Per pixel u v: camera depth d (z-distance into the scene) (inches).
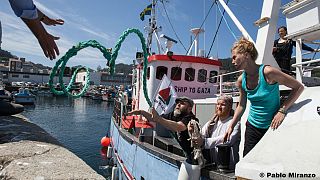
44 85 3297.2
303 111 105.7
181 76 410.6
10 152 122.3
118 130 450.0
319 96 108.7
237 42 118.6
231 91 319.0
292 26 166.7
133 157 319.6
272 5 166.2
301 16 158.7
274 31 168.4
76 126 1299.2
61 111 1900.8
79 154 760.3
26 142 140.3
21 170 101.0
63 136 1048.8
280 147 96.0
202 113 286.2
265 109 117.8
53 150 131.0
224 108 156.1
